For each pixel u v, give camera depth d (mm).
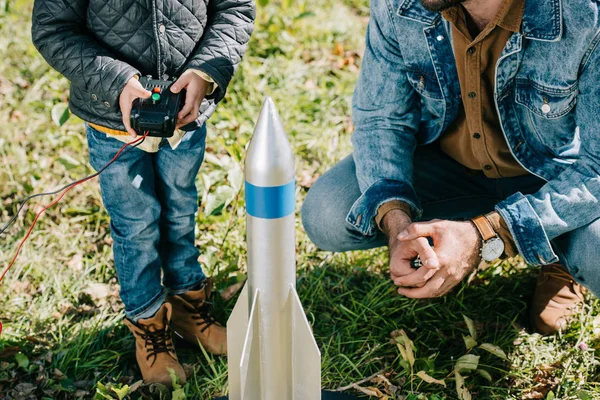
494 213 2156
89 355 2621
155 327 2496
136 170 2301
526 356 2535
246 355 1901
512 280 2852
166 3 2109
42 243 3105
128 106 2045
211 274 2855
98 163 2307
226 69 2166
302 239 3074
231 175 3020
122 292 2490
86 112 2199
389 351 2582
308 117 3758
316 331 2697
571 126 2342
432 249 2055
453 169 2631
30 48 4238
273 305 1903
